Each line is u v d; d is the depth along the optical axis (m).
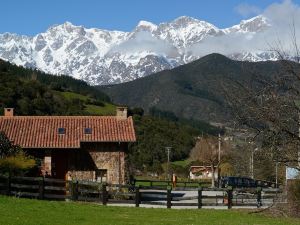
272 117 23.27
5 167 34.62
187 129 122.25
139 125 107.38
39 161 43.62
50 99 100.81
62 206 27.64
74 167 46.31
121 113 50.28
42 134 46.81
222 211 30.52
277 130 23.44
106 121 49.72
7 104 85.88
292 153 23.95
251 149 26.72
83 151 46.69
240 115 23.66
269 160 24.66
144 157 95.88
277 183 42.75
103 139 46.34
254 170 51.81
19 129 47.50
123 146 47.12
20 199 28.73
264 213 29.19
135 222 23.02
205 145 90.56
